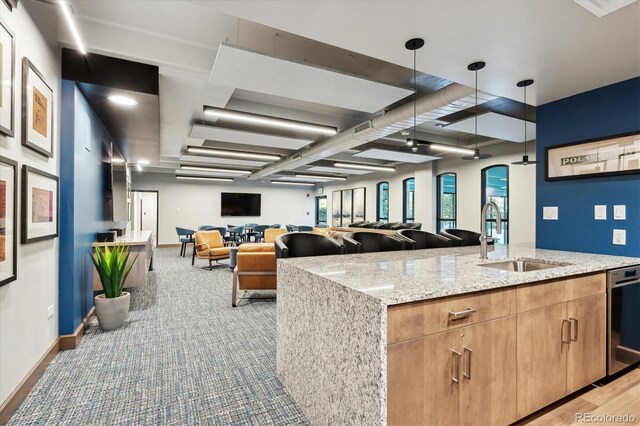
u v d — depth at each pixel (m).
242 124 5.76
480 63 2.34
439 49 2.17
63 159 2.69
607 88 2.61
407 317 1.28
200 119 5.23
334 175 11.76
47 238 2.34
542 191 3.05
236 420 1.78
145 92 3.06
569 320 1.87
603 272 2.09
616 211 2.54
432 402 1.34
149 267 6.43
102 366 2.38
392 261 2.15
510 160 7.02
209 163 9.52
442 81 4.30
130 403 1.93
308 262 2.10
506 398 1.58
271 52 3.55
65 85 2.72
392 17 1.84
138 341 2.86
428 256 2.44
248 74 3.28
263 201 13.78
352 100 3.97
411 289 1.35
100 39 2.81
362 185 11.89
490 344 1.52
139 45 2.98
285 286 2.10
